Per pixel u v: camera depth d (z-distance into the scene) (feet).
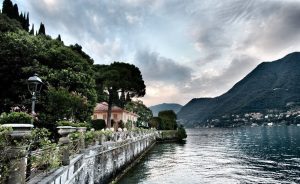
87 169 52.37
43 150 30.42
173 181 85.97
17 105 82.58
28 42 91.76
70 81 93.40
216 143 283.79
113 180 78.38
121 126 209.87
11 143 22.91
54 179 29.63
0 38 88.17
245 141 308.81
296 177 96.27
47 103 81.51
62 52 104.53
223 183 86.63
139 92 179.11
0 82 82.02
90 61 186.70
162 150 194.08
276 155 164.04
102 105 236.84
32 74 84.43
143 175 93.50
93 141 65.62
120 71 162.40
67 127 46.34
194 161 136.36
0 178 21.59
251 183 87.30
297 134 411.13
